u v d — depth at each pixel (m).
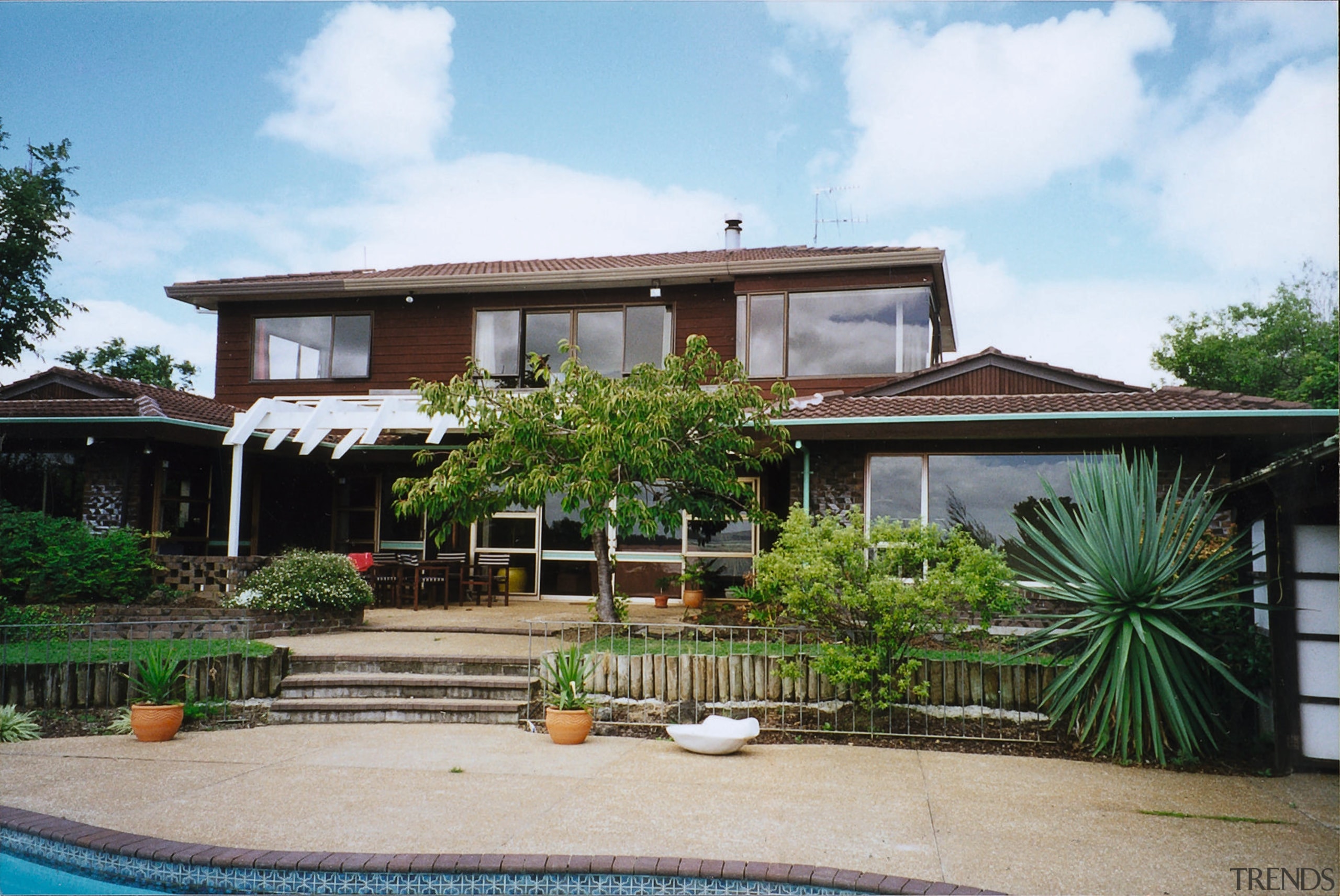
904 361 15.49
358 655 9.76
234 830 5.34
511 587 16.59
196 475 14.79
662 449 10.07
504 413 10.65
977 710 8.52
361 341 17.88
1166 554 7.77
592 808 5.86
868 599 8.07
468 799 6.05
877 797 6.25
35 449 13.91
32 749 7.52
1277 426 10.30
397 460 16.86
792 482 12.46
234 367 18.12
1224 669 7.19
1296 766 7.08
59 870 5.14
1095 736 7.98
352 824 5.46
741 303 16.31
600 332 17.20
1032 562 11.30
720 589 15.46
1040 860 4.98
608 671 9.02
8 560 11.86
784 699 8.79
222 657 8.97
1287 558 7.32
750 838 5.27
